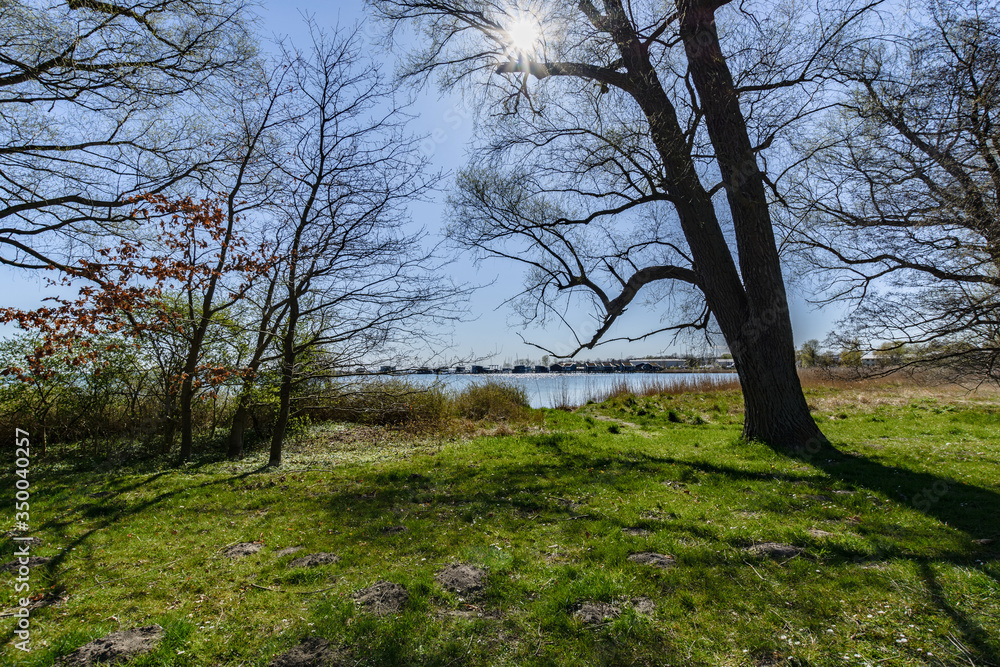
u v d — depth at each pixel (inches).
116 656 131.7
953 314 303.1
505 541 206.8
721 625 142.2
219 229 382.6
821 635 136.1
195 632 143.5
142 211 337.1
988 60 277.4
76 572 187.0
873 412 592.4
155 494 298.7
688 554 184.5
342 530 225.6
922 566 169.6
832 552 184.7
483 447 429.1
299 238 404.2
